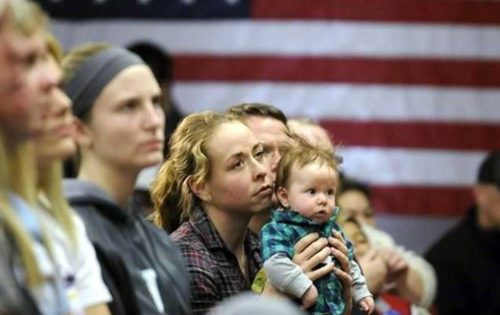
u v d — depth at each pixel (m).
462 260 17.06
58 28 18.86
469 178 19.05
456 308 16.98
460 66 19.11
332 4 19.08
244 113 10.85
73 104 8.26
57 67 7.59
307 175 9.93
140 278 8.37
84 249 7.66
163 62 16.78
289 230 9.91
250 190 10.00
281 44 19.00
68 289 7.28
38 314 6.79
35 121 7.04
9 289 6.66
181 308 8.62
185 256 9.82
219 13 19.00
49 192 7.34
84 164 8.32
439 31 19.11
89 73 8.27
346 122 19.02
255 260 10.28
